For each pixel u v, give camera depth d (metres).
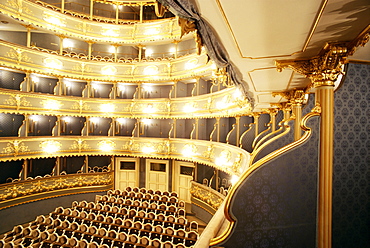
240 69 4.50
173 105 16.84
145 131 19.81
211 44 2.88
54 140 16.03
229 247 2.85
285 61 3.73
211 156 13.42
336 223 3.60
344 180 3.70
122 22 21.25
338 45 2.96
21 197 14.70
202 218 14.72
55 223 12.34
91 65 17.89
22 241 10.88
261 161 3.01
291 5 2.12
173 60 17.12
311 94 7.06
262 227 2.97
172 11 1.97
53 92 18.34
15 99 14.44
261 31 2.72
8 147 13.84
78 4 19.86
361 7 2.11
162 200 15.10
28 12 15.27
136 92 19.00
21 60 15.00
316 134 3.17
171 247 9.31
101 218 12.49
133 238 10.23
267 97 7.66
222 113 12.81
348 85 4.12
